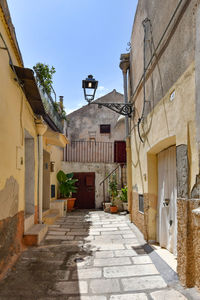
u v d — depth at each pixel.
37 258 3.70
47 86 6.14
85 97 5.95
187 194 2.71
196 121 2.53
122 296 2.54
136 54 6.02
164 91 3.64
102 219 7.47
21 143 4.16
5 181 3.22
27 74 3.80
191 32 2.67
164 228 4.16
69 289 2.71
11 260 3.40
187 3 2.78
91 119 14.59
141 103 5.41
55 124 7.38
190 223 2.60
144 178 5.07
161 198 4.41
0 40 3.09
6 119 3.30
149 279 2.96
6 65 3.31
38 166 5.69
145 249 4.22
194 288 2.49
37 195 5.62
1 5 2.97
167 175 4.14
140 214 5.45
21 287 2.73
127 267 3.37
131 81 6.80
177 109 3.07
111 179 11.16
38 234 4.41
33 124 5.36
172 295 2.50
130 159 7.12
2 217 3.06
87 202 11.10
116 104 6.60
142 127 5.24
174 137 3.33
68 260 3.64
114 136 14.27
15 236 3.73
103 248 4.29
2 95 3.12
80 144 13.54
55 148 9.25
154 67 4.21
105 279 2.97
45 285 2.80
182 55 2.93
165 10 3.64
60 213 8.02
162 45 3.73
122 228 6.05
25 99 4.48
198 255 2.43
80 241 4.76
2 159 3.10
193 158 2.61
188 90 2.74
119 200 9.34
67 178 10.09
